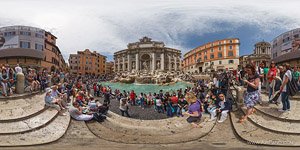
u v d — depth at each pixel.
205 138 8.22
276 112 9.70
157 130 10.09
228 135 8.49
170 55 106.88
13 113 9.91
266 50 79.50
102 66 118.75
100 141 7.96
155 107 18.48
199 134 8.74
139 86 52.12
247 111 9.67
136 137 8.62
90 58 109.69
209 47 92.12
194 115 10.03
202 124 10.02
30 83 15.51
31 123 9.17
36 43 44.78
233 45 84.38
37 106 11.18
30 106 11.15
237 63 83.31
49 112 10.60
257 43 80.56
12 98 12.25
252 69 9.66
